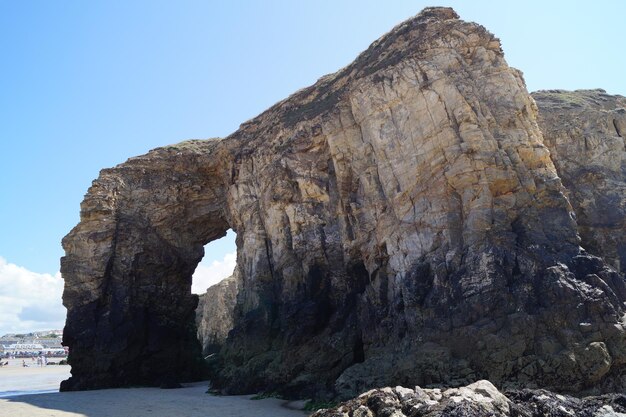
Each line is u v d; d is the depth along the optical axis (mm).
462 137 26500
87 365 41500
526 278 22516
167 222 47219
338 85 36625
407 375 22375
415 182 27938
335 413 14914
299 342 31672
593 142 32094
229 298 72812
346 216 32625
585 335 20469
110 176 46875
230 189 42750
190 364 46344
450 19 31172
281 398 29609
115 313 42938
